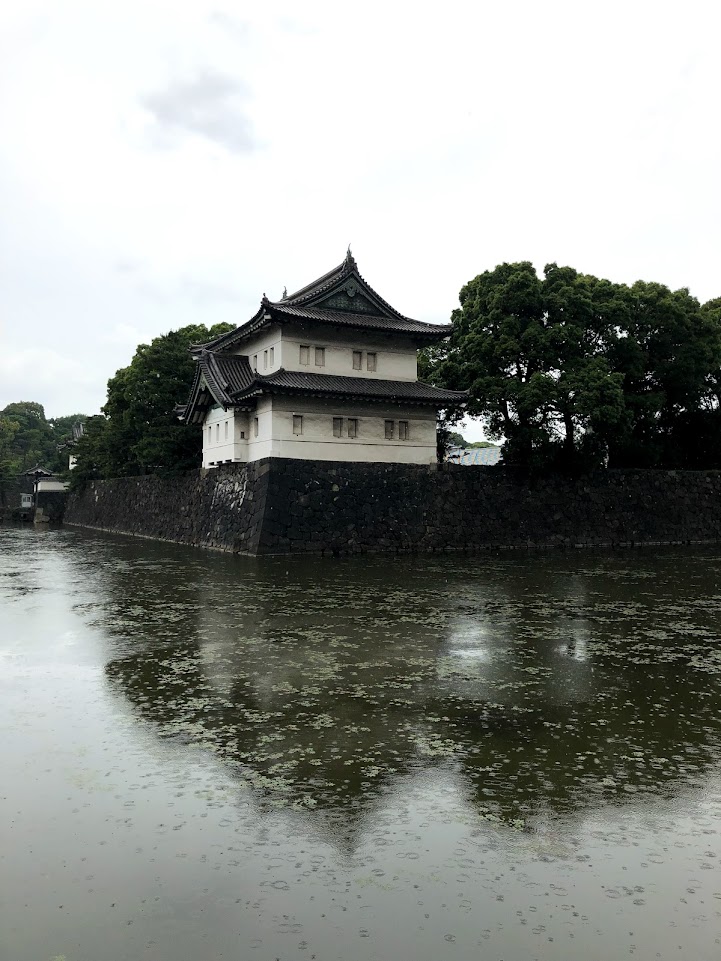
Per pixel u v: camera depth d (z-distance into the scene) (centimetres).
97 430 6906
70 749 928
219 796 789
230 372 3962
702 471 4675
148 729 1003
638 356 4297
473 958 522
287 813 749
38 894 606
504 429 4112
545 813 749
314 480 3531
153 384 4916
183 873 636
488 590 2286
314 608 1944
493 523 3956
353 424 3725
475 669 1327
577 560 3275
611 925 562
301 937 548
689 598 2141
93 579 2603
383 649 1477
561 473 4241
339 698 1147
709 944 540
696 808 761
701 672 1314
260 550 3338
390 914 576
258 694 1169
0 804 770
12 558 3481
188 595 2178
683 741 962
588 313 4088
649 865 648
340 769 864
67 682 1238
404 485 3772
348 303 3825
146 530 5119
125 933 554
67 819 736
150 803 772
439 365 4309
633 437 4706
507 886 615
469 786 816
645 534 4350
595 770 862
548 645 1522
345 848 678
